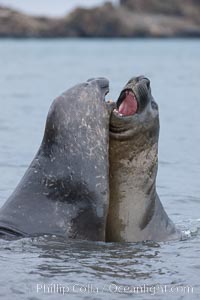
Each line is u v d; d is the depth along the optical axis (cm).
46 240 3591
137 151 3678
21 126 8331
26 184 3700
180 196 5209
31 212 3653
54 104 3688
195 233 4081
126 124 3622
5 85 13988
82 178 3628
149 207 3769
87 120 3647
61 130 3656
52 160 3672
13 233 3603
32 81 14925
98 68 18912
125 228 3741
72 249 3556
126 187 3703
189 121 8906
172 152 6869
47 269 3303
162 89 13200
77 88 3703
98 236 3666
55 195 3659
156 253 3600
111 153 3678
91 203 3628
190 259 3528
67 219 3631
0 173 5825
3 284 3128
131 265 3409
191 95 12094
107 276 3253
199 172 6044
